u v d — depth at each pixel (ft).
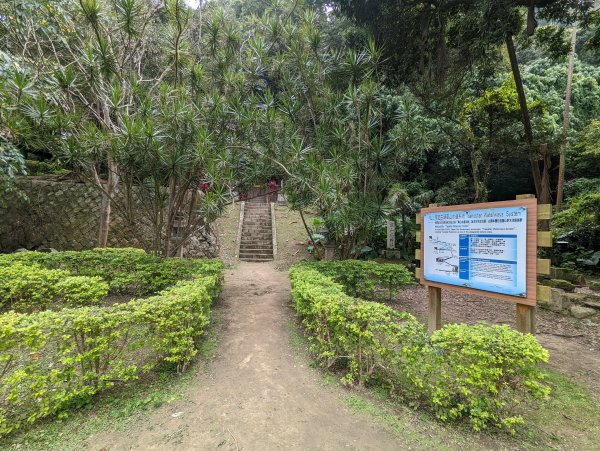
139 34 14.07
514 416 5.99
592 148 26.14
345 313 7.79
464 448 5.48
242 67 16.46
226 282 19.81
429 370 6.52
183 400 6.87
